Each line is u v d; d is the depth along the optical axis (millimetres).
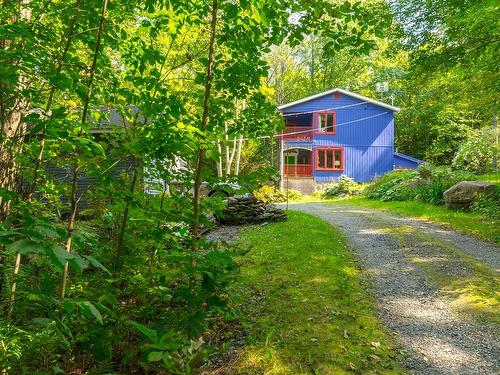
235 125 3512
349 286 5230
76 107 3312
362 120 25250
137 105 3088
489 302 4711
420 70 12164
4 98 2939
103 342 2510
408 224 10297
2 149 3238
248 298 4805
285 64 32750
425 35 11883
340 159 25344
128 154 2938
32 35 2363
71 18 2781
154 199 3088
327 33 3219
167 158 3080
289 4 2979
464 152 20766
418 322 4250
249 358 3422
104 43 3152
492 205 10703
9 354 2064
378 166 25297
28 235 1397
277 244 7445
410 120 33438
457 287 5273
